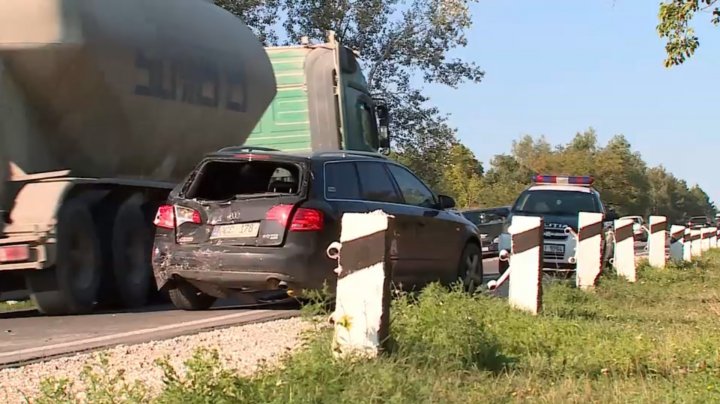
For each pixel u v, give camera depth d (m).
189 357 7.24
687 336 8.50
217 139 14.41
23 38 10.38
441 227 12.05
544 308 10.43
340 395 5.48
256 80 15.16
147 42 12.00
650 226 19.06
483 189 76.06
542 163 104.12
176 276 10.23
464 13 34.16
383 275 6.44
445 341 6.82
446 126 35.69
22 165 10.76
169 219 10.36
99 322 10.09
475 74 35.34
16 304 13.18
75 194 10.93
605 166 101.06
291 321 9.55
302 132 16.62
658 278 16.33
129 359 7.24
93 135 11.59
